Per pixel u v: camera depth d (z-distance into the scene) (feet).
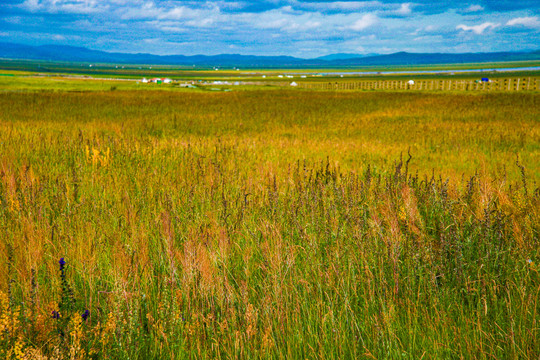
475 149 48.98
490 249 11.93
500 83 281.74
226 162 32.40
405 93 197.36
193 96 165.78
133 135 51.01
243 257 12.30
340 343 8.65
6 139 36.45
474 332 8.84
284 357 8.58
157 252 13.16
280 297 10.14
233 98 157.89
